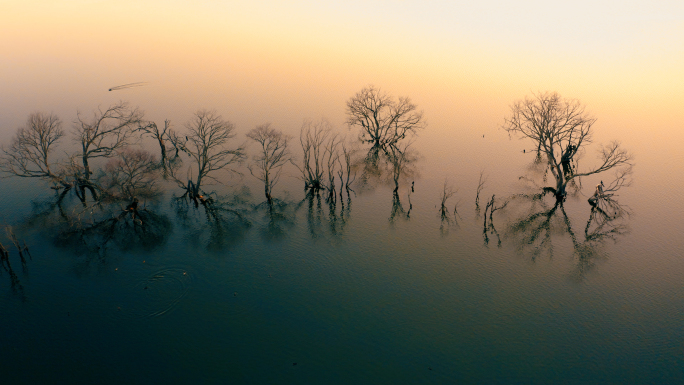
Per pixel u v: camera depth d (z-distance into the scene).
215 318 49.88
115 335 47.09
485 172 95.56
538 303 53.69
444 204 79.06
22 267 59.00
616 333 48.78
